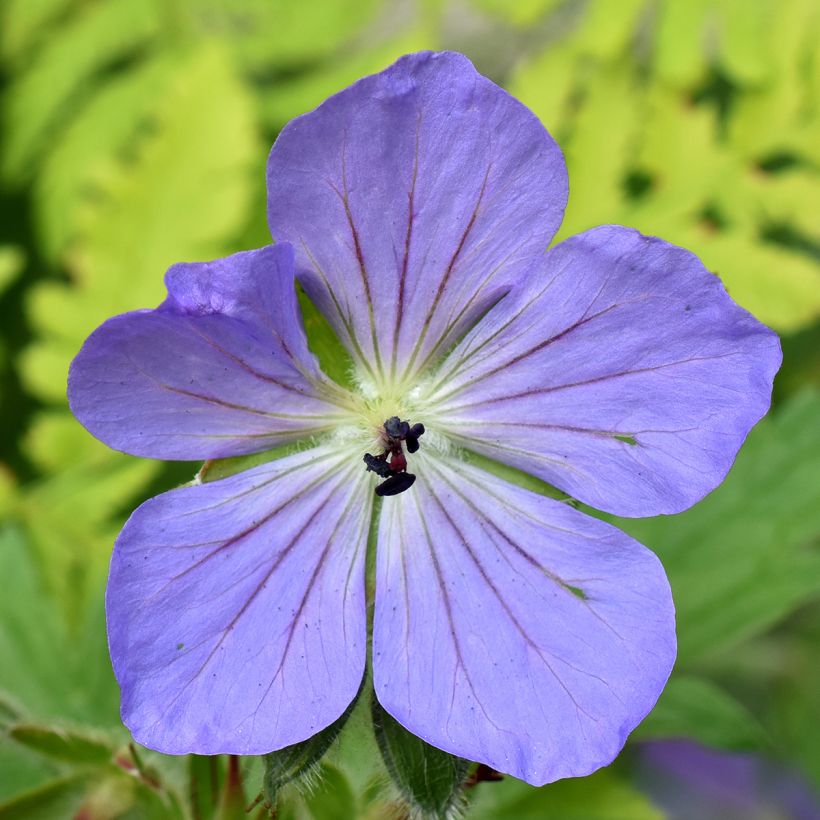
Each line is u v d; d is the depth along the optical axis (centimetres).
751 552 14
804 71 15
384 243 10
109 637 9
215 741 10
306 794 10
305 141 9
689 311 10
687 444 10
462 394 10
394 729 10
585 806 14
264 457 10
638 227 15
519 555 10
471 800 11
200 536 10
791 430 14
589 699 10
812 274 15
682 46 15
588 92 15
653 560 10
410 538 10
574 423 10
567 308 10
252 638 10
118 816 11
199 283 9
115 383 9
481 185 10
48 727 11
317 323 10
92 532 15
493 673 10
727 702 13
